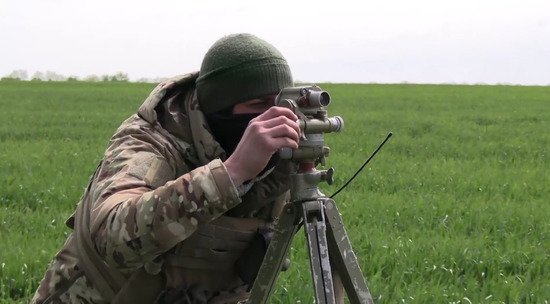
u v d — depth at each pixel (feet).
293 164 13.29
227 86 12.86
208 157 13.00
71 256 13.60
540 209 39.40
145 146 12.77
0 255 29.01
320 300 11.52
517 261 29.58
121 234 11.30
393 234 33.40
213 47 13.16
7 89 178.19
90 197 13.10
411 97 160.56
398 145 69.67
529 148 68.90
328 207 12.07
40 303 13.70
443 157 61.36
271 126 11.24
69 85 206.28
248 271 13.37
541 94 175.83
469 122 98.63
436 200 41.65
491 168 55.11
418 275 27.81
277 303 23.44
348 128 86.33
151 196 11.27
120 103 133.90
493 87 214.07
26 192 42.57
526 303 24.98
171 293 13.05
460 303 24.53
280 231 12.28
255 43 13.00
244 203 13.37
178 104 13.38
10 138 73.77
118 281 13.20
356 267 12.19
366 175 50.11
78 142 69.77
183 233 11.18
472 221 36.96
